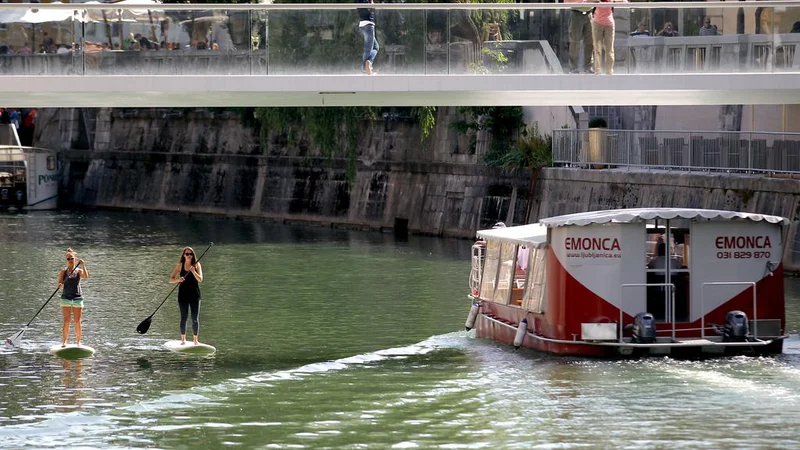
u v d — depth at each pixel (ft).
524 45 296.51
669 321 256.32
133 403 226.17
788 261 380.78
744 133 411.34
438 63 295.07
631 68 297.33
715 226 258.37
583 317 254.47
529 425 205.46
